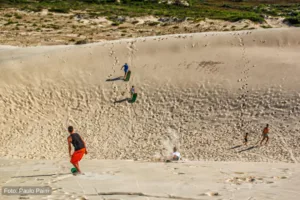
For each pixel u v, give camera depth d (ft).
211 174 94.68
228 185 80.07
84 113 216.74
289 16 524.11
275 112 201.46
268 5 641.81
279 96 211.20
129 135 198.18
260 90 218.38
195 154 176.04
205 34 284.20
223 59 252.83
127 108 218.79
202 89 225.97
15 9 504.43
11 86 234.58
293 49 264.11
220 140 187.62
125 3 588.09
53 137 197.06
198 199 69.10
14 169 109.19
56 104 223.10
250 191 73.87
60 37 397.60
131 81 238.68
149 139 193.67
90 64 255.50
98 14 489.67
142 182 84.07
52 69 250.57
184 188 77.36
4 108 216.95
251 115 202.80
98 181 86.17
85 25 449.89
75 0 593.83
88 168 108.37
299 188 75.61
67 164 120.16
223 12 541.75
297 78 224.33
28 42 375.66
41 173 100.22
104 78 242.37
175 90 227.81
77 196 71.97
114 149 185.16
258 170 101.14
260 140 183.62
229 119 202.69
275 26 469.57
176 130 199.62
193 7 584.81
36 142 191.62
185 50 264.93
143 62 255.91
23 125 205.87
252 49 264.11
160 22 467.93
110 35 408.05
